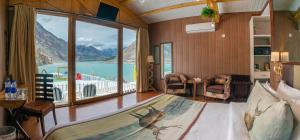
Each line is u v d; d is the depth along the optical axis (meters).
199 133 1.40
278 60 2.45
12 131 2.44
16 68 3.78
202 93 6.36
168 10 5.97
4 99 2.55
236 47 5.96
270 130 1.07
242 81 5.52
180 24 6.68
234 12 5.92
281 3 2.39
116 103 5.03
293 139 1.05
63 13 4.54
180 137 1.33
